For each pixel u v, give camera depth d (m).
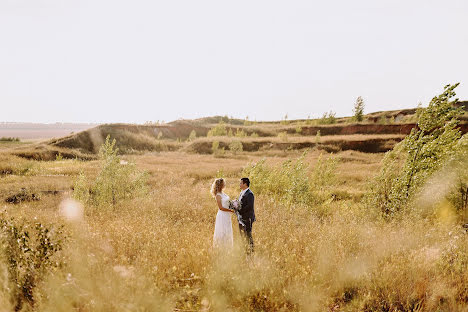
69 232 4.88
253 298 3.42
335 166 14.54
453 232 5.70
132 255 4.51
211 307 3.07
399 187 8.16
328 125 66.62
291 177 12.47
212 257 4.05
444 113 7.81
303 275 3.71
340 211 9.20
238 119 116.94
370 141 44.62
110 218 7.96
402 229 6.15
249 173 13.98
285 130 72.19
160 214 8.48
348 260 4.32
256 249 4.86
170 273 3.58
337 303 3.58
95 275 3.32
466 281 3.73
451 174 7.88
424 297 3.53
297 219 8.25
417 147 8.09
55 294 2.86
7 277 3.04
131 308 2.70
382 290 3.65
